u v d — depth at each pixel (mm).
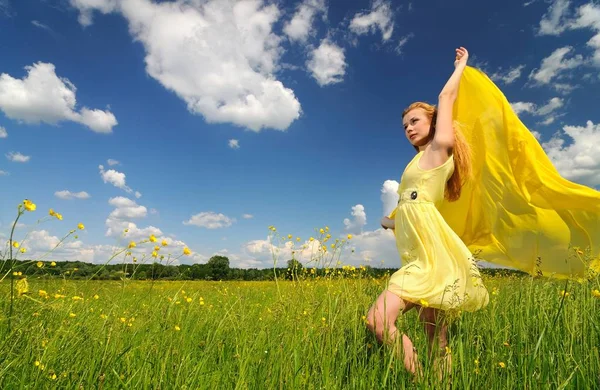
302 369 2668
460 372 2545
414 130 3859
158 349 2789
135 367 2654
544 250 4148
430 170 3500
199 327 3584
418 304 3217
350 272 4270
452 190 3840
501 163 4148
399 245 3598
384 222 4285
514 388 2492
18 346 2508
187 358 2689
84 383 2344
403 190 3678
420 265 3279
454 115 4375
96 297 3260
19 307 2789
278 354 2805
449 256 3287
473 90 4277
